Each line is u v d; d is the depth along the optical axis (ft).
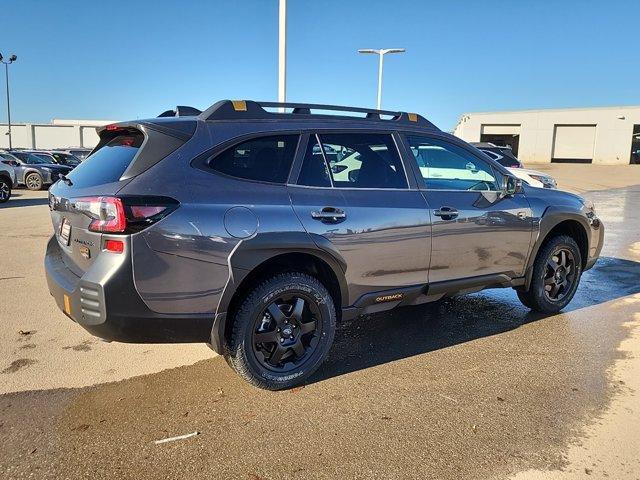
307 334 12.23
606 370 13.07
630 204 55.26
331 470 9.10
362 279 12.53
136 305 10.09
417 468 9.14
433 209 13.47
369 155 13.10
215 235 10.50
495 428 10.41
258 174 11.47
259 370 11.59
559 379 12.58
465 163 14.93
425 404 11.37
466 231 14.12
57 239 12.44
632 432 10.25
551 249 16.66
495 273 15.25
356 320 16.90
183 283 10.37
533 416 10.86
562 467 9.16
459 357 13.92
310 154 12.19
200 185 10.68
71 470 9.05
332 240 11.79
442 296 14.40
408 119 14.32
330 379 12.60
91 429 10.30
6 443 9.79
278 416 10.85
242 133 11.50
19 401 11.35
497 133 184.03
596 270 24.18
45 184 70.49
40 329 15.61
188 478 8.89
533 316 17.30
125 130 11.78
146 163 10.53
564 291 17.49
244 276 10.88
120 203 9.86
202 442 9.90
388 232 12.64
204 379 12.51
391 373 12.94
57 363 13.32
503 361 13.64
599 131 168.76
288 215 11.33
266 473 9.02
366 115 13.73
